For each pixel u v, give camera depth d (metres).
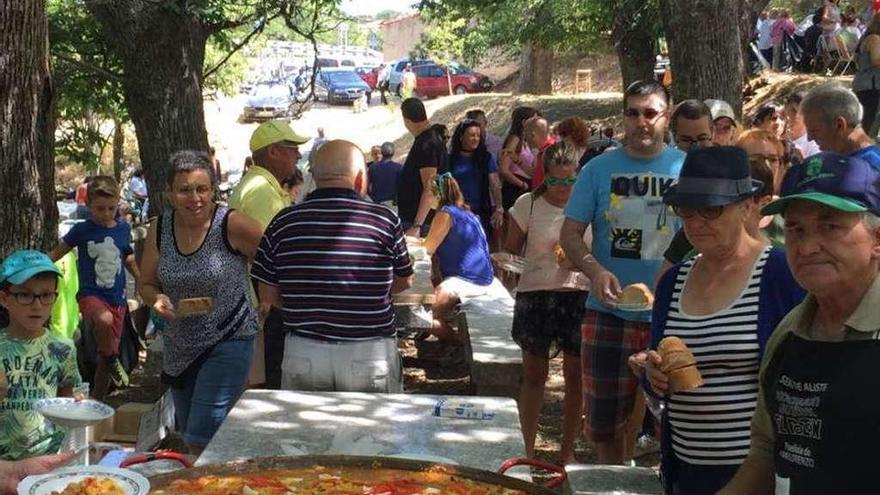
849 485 2.28
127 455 3.73
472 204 9.55
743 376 3.16
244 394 4.50
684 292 3.29
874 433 2.25
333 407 4.35
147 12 9.02
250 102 36.50
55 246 6.09
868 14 21.92
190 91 9.34
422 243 8.65
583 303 5.39
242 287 4.86
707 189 3.13
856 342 2.31
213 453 3.85
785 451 2.42
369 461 3.33
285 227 4.59
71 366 4.55
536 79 32.34
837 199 2.27
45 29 5.93
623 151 4.62
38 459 3.14
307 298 4.54
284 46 37.31
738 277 3.20
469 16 22.08
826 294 2.34
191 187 4.73
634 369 3.36
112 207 7.34
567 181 5.43
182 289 4.82
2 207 5.86
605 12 20.19
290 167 5.62
